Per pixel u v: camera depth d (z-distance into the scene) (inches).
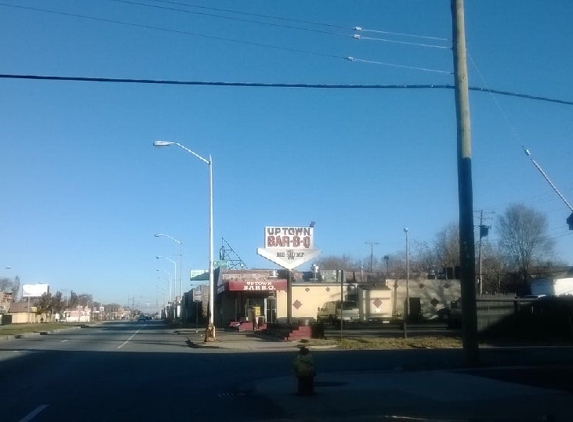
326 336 1583.4
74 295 7249.0
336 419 532.7
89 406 617.9
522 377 737.0
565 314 1566.2
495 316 1535.4
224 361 1111.0
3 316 4013.3
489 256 3112.7
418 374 800.3
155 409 600.4
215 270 3134.8
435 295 2554.1
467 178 840.3
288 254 1675.7
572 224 800.3
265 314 2610.7
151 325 4047.7
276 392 698.2
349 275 3484.3
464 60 844.6
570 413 519.5
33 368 1008.2
